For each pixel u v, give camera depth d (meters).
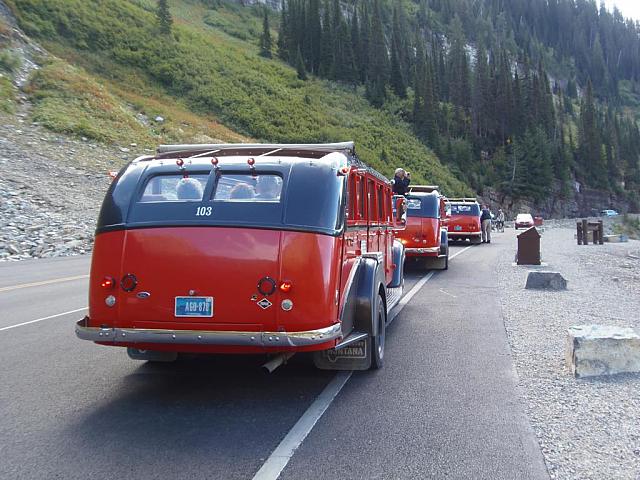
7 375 6.59
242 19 106.00
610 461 4.33
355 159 6.51
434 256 16.33
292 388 6.17
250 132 50.62
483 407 5.50
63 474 4.13
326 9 97.69
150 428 5.01
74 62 46.31
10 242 19.91
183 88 52.75
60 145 31.66
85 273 15.90
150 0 78.75
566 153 100.06
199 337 5.18
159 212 5.45
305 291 5.18
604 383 6.13
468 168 80.56
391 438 4.77
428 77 86.62
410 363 7.09
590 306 10.66
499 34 192.62
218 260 5.22
